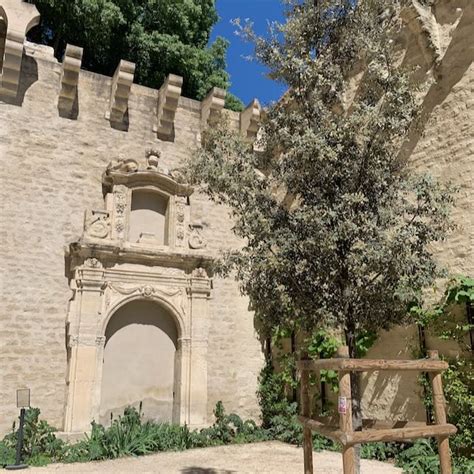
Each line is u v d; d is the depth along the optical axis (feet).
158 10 53.06
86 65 53.47
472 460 23.59
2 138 33.42
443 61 29.81
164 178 37.65
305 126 17.25
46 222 33.73
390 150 17.99
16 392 28.73
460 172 27.61
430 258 17.28
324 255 16.15
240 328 39.11
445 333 26.30
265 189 18.30
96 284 33.24
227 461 27.20
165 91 39.04
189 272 37.14
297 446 32.07
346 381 12.89
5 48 33.04
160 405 35.01
